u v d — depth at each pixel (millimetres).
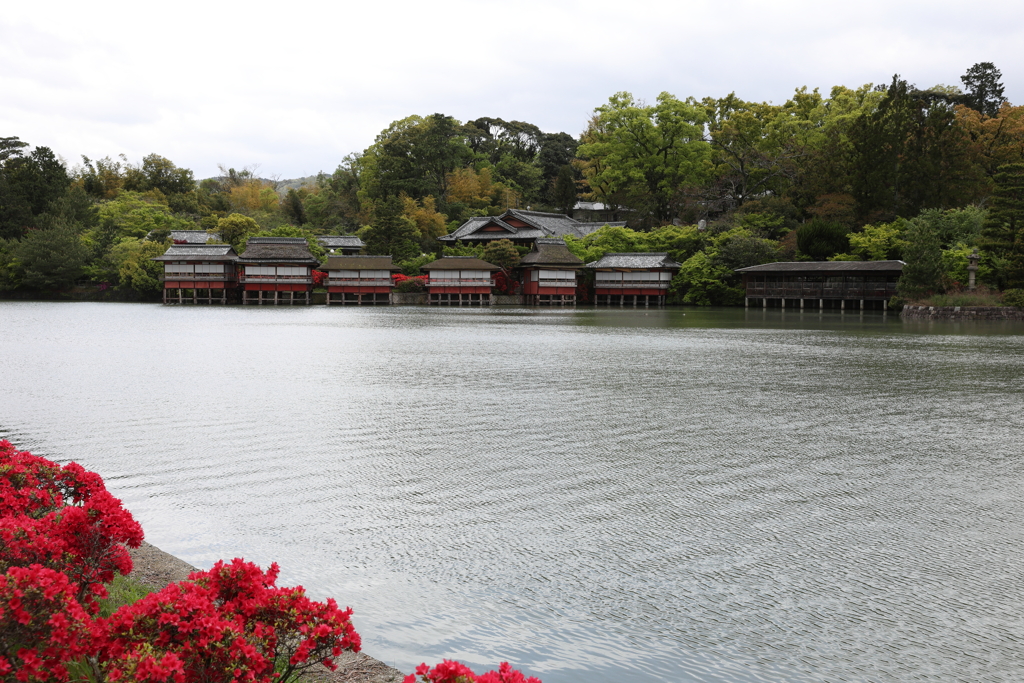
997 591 7871
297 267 79875
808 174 82875
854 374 24516
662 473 12422
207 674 4355
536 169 123250
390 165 109750
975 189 72250
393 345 33875
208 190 127562
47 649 4266
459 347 33094
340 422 16375
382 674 5828
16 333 38875
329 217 111562
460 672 4309
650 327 47281
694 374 24328
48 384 21375
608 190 108812
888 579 8172
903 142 73938
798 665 6410
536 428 15906
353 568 8438
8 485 7203
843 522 10031
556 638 6871
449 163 115312
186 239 84938
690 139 99375
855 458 13461
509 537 9453
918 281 62750
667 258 83375
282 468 12602
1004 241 58344
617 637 6898
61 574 4551
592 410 17953
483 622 7172
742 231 80000
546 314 64062
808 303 78188
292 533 9531
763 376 23891
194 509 10430
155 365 25906
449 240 92500
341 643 4828
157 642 4332
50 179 101875
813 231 74312
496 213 107438
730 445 14445
